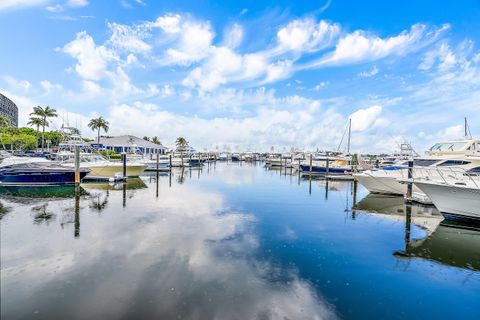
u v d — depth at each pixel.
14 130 70.00
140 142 78.38
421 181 14.06
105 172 26.12
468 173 14.48
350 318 5.49
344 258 8.44
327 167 36.16
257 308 5.66
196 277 6.88
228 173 42.94
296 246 9.37
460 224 12.82
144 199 17.41
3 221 11.54
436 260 8.49
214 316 5.36
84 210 13.86
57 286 6.29
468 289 6.76
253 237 10.22
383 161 50.94
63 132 30.06
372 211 15.67
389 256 8.73
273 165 69.69
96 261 7.66
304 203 17.73
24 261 7.58
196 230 10.80
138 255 8.15
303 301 5.99
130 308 5.54
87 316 5.28
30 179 21.70
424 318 5.62
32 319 5.16
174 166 55.38
